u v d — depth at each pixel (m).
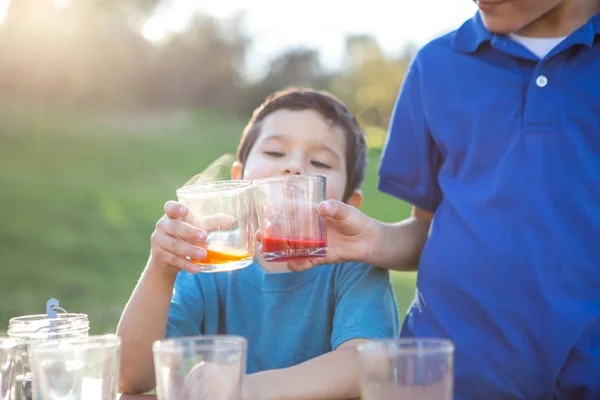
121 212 15.42
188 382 1.32
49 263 11.52
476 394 2.01
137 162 20.97
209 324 2.26
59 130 24.11
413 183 2.32
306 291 2.21
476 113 2.09
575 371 1.92
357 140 2.40
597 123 1.97
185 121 28.53
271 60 28.95
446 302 2.06
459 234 2.06
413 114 2.28
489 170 2.06
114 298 9.66
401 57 19.91
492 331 1.99
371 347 1.24
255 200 1.87
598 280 1.92
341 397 1.88
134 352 2.02
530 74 2.04
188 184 2.54
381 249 2.10
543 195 1.96
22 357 1.72
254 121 2.41
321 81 25.42
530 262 1.95
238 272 2.26
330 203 1.87
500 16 1.88
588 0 2.01
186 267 1.82
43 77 28.25
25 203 15.50
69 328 1.75
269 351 2.21
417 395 1.21
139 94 29.73
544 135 1.98
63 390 1.39
